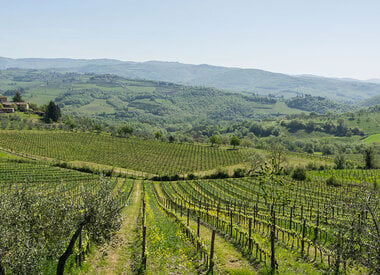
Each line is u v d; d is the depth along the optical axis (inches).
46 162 3722.9
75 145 5285.4
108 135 6501.0
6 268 462.3
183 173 4001.0
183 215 1433.3
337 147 6811.0
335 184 2677.2
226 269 626.8
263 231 994.1
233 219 1275.8
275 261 627.2
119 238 878.4
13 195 539.8
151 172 4033.0
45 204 556.7
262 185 661.9
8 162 3560.5
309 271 609.6
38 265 509.0
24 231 506.9
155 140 6599.4
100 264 664.4
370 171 3398.1
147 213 1210.0
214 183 3034.0
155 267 657.6
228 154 5354.3
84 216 577.3
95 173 3385.8
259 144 6752.0
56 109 7445.9
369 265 446.3
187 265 665.0
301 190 2388.0
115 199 637.9
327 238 860.0
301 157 4916.3
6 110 7450.8
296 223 1064.2
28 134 5575.8
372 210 485.4
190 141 7047.2
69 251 561.6
